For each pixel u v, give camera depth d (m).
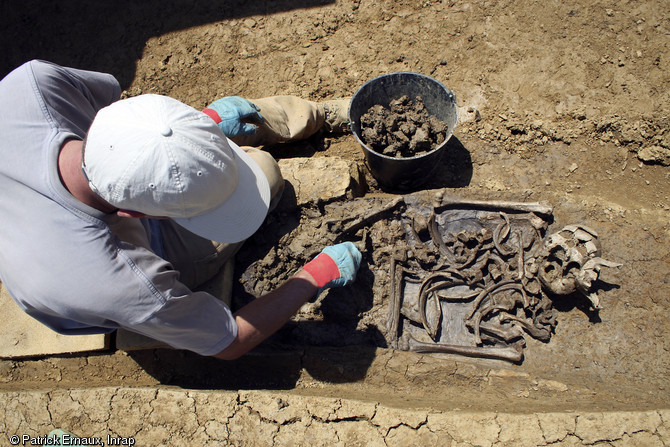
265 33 4.09
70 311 1.74
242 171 1.96
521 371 2.61
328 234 2.83
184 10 4.25
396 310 2.74
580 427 2.17
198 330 1.91
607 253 2.79
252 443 2.29
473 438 2.19
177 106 1.64
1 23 4.32
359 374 2.67
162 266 1.86
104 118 1.56
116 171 1.49
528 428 2.19
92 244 1.65
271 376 2.74
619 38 3.58
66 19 4.33
